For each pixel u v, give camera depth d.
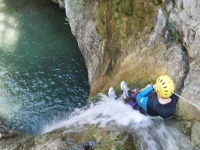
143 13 6.15
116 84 6.74
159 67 5.67
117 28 7.17
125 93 5.70
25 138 6.49
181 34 5.52
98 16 8.33
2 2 13.04
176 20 5.56
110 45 7.64
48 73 10.09
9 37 11.41
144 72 5.95
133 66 6.38
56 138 5.42
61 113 8.86
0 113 8.85
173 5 5.60
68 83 9.78
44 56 10.67
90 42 9.06
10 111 8.94
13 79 9.87
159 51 5.83
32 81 9.84
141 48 6.29
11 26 11.89
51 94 9.48
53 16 12.48
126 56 6.73
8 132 6.86
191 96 4.98
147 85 5.65
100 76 8.06
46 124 8.55
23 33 11.62
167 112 4.40
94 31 8.69
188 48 5.39
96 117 6.13
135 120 5.13
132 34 6.62
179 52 5.48
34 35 11.53
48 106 9.13
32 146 5.69
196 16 5.33
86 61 9.77
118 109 5.72
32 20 12.25
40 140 5.88
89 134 5.15
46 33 11.62
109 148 4.76
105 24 7.87
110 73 7.43
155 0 5.82
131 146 4.80
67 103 9.23
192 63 5.24
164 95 4.26
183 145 4.65
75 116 7.73
